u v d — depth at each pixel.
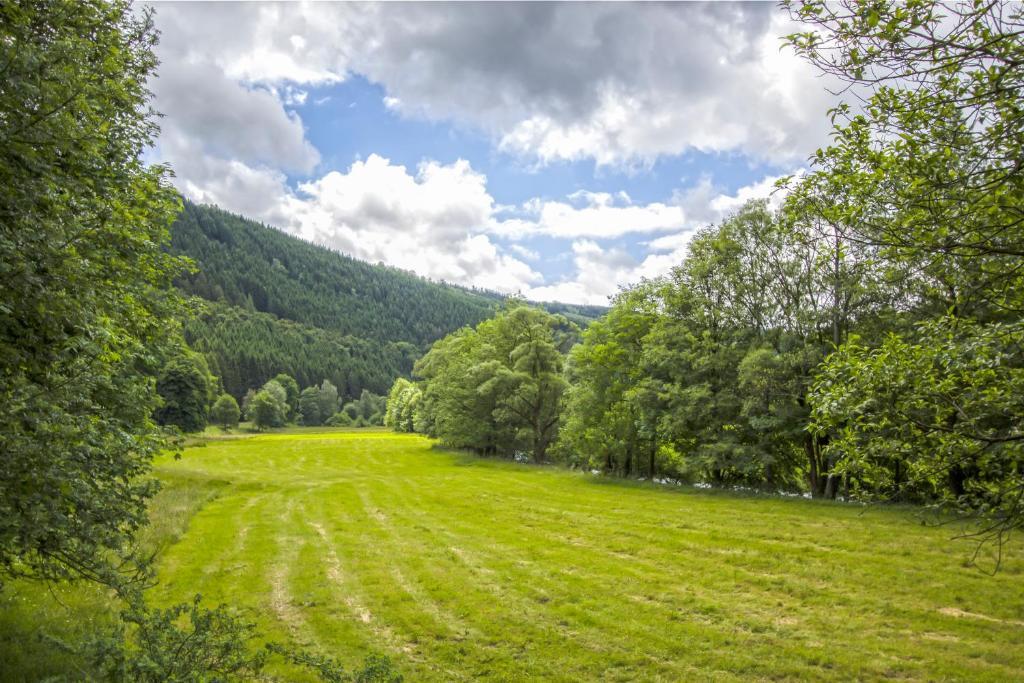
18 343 5.85
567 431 37.72
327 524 22.00
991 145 5.40
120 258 8.09
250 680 8.66
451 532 20.34
